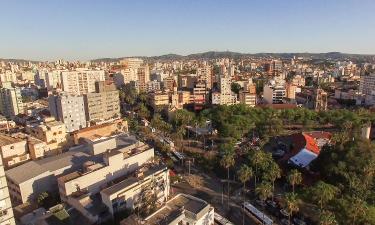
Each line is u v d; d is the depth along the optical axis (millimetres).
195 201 113312
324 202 117500
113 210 114875
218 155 188125
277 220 124688
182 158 188375
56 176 140000
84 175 125000
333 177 140125
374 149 141250
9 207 82500
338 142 168250
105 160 135500
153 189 130625
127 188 119188
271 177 139750
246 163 176500
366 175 132250
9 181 135875
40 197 127750
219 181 160125
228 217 127062
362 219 106188
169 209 108250
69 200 119375
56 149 186250
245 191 148000
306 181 147375
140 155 148875
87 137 198625
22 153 177250
